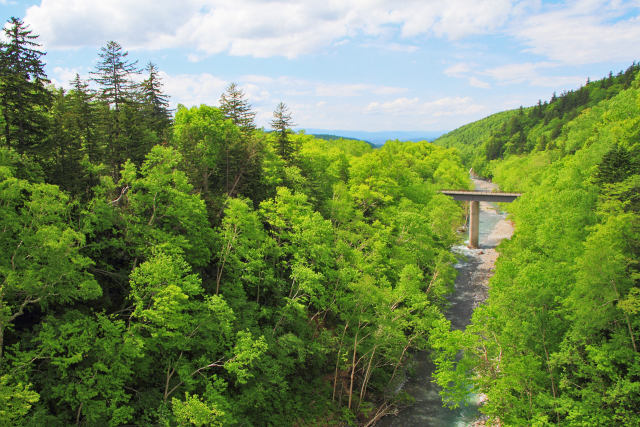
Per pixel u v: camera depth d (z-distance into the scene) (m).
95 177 29.48
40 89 25.97
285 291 35.88
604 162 40.69
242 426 25.94
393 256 45.78
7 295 19.31
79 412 20.39
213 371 27.16
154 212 27.84
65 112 34.94
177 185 28.88
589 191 40.12
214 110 41.38
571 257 30.92
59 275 20.08
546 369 25.86
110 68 35.16
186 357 26.45
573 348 23.88
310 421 29.77
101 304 26.23
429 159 122.62
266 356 28.75
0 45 24.06
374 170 62.66
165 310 21.50
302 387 32.38
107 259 28.42
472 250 78.81
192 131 37.31
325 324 39.56
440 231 54.75
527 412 24.59
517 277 26.88
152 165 30.41
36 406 19.31
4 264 19.38
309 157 56.25
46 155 25.70
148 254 25.77
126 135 36.25
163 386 25.31
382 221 54.06
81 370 21.00
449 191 81.44
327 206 48.34
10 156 21.70
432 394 35.09
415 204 63.62
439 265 45.47
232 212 30.61
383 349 34.56
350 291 35.78
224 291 30.62
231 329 27.31
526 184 97.88
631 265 25.84
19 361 18.84
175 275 23.06
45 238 19.08
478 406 33.28
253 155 40.34
